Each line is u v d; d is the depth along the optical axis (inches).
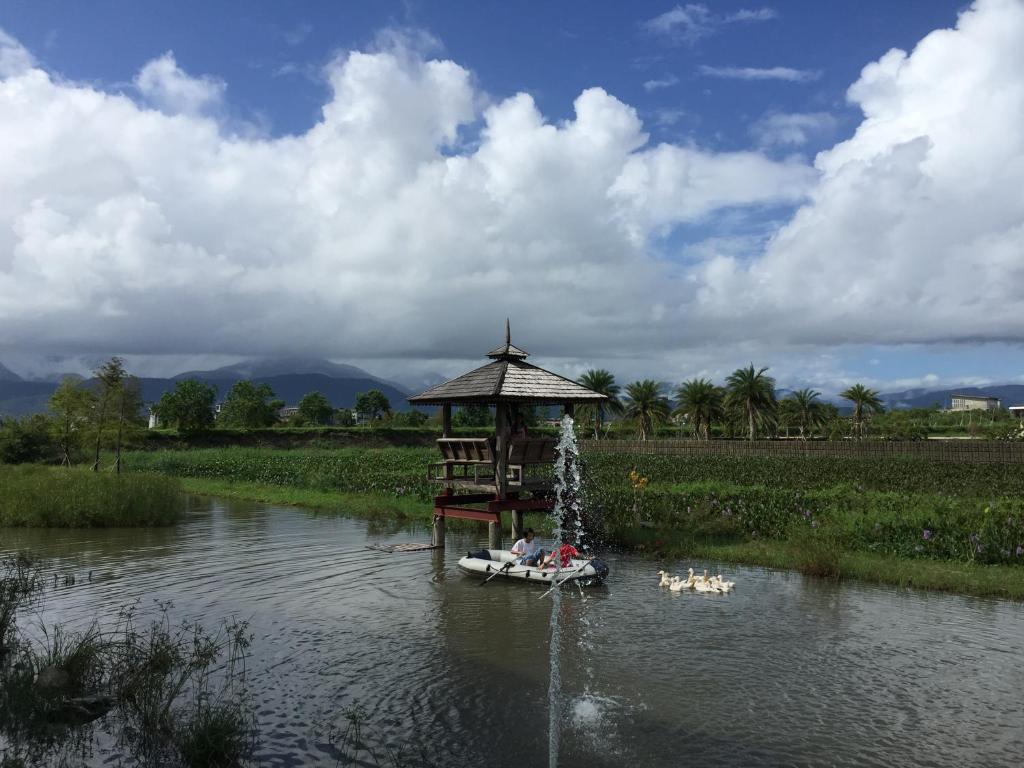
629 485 1218.0
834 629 487.5
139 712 349.4
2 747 319.3
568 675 403.5
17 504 991.6
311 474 1509.6
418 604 564.4
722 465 1720.0
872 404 3587.6
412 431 3759.8
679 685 388.5
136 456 2249.0
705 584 597.3
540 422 2994.6
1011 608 538.0
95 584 634.8
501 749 314.5
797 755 308.2
